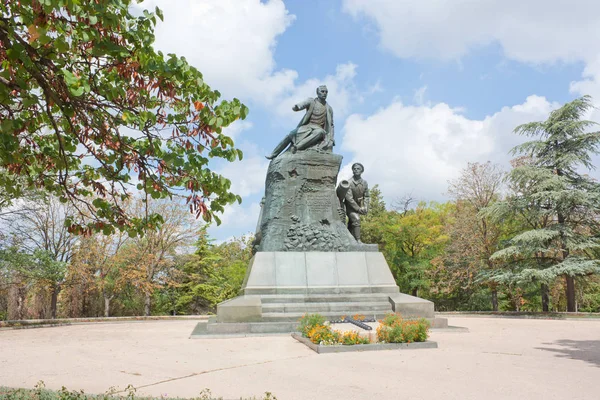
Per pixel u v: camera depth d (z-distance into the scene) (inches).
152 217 239.9
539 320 793.6
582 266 903.7
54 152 228.7
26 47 163.2
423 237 1440.7
